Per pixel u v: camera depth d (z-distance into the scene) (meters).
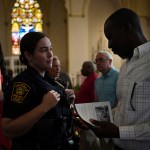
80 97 5.12
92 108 2.27
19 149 1.97
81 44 16.25
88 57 16.42
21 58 2.17
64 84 3.29
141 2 16.48
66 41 17.05
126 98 2.00
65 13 16.94
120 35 2.04
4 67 2.66
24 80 1.99
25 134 1.99
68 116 2.22
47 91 2.04
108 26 2.09
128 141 2.05
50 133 2.01
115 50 2.12
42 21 17.39
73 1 16.08
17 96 1.94
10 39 17.11
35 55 2.08
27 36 2.12
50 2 17.25
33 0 17.30
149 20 16.58
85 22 16.30
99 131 1.93
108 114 2.28
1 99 2.51
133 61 2.03
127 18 2.04
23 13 17.22
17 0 17.14
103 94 4.32
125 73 2.06
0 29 17.02
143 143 2.00
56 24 17.27
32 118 1.87
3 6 16.98
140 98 1.92
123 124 2.04
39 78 2.07
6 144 2.59
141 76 1.93
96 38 16.59
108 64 4.32
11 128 1.89
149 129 1.86
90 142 3.45
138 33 2.06
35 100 2.00
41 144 2.00
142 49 1.98
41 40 2.09
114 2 16.81
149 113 1.92
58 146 2.05
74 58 16.17
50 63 2.13
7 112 1.94
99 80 4.45
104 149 2.80
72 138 2.27
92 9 16.59
